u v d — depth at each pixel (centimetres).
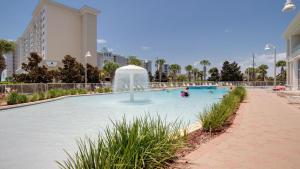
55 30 5891
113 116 1088
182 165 375
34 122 932
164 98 2170
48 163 454
